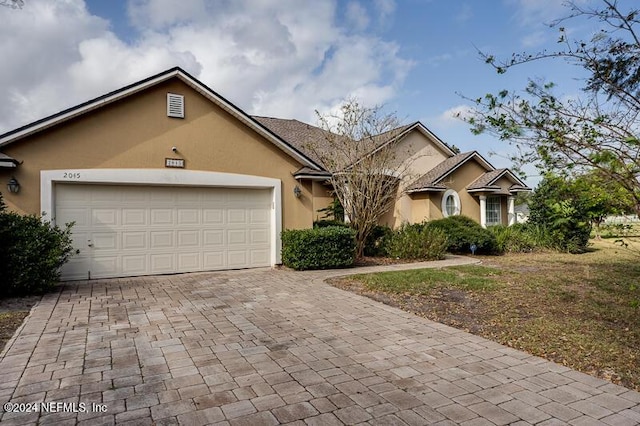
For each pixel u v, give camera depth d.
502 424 3.28
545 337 5.48
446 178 18.20
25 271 7.82
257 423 3.28
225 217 11.33
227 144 11.17
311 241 11.30
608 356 4.76
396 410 3.50
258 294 8.25
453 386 3.99
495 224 18.52
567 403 3.64
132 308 7.06
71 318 6.41
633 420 3.33
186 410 3.49
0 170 8.78
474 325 6.12
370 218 13.72
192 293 8.32
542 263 13.16
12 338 5.41
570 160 4.07
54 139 9.24
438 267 11.95
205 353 4.89
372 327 5.99
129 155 9.97
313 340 5.39
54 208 9.32
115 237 10.00
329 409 3.51
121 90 9.70
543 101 4.09
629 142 3.78
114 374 4.25
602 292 8.34
